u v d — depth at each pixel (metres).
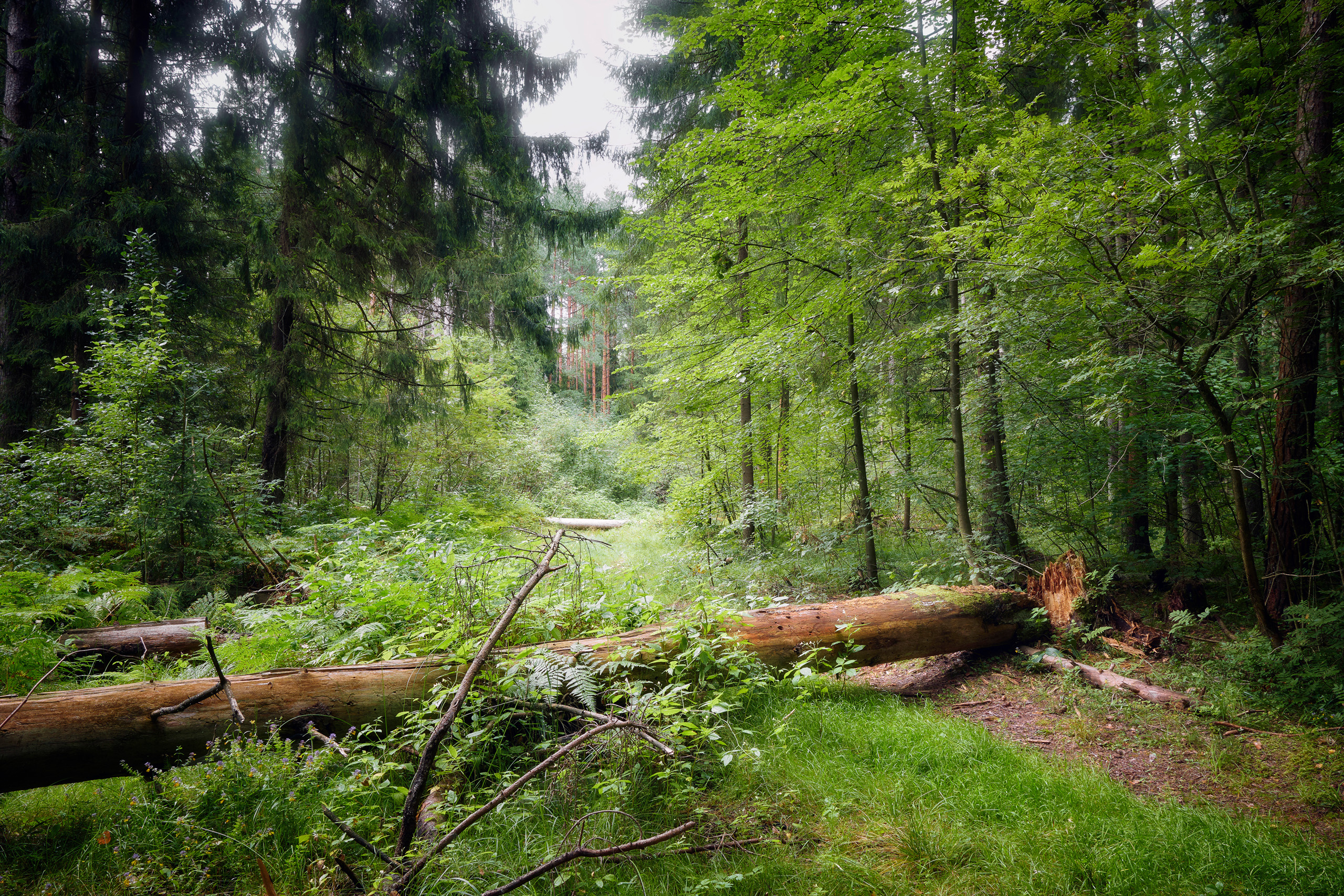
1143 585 6.43
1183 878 2.45
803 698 3.93
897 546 9.44
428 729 3.07
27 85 9.26
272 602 5.76
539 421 22.34
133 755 2.87
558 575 5.06
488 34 10.90
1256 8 4.65
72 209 8.24
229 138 9.22
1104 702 4.19
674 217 6.86
